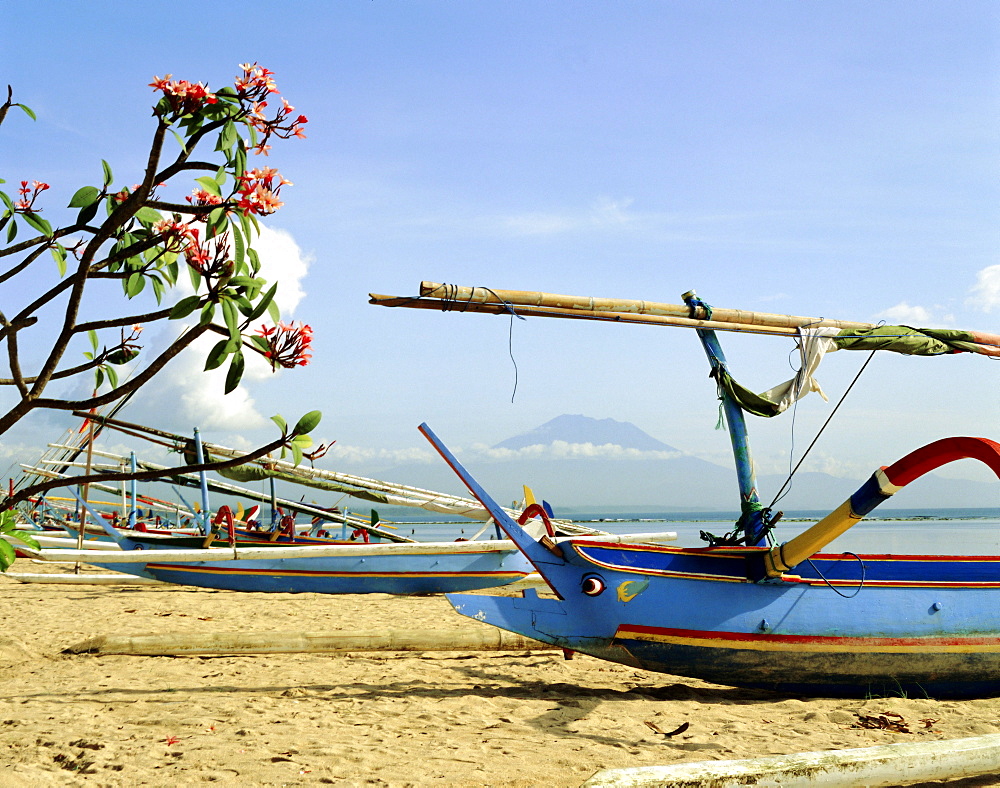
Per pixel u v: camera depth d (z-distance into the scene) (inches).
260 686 273.3
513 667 325.1
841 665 267.4
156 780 173.3
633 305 307.1
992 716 249.1
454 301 274.2
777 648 264.7
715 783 127.1
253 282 117.6
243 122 125.1
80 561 501.4
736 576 269.4
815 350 331.0
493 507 271.4
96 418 140.2
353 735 212.5
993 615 277.6
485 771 182.4
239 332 115.6
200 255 115.5
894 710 253.9
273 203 119.0
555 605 264.1
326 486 633.0
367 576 559.8
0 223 134.6
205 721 223.0
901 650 268.4
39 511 859.4
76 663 304.2
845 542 1834.4
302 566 555.8
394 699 258.8
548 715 239.8
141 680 276.4
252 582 557.0
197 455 569.6
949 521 4446.4
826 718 243.3
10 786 162.4
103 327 120.5
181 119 122.0
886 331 349.1
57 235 134.7
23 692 257.3
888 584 274.4
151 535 588.1
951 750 147.6
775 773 132.2
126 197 138.6
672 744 208.8
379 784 172.6
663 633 262.7
